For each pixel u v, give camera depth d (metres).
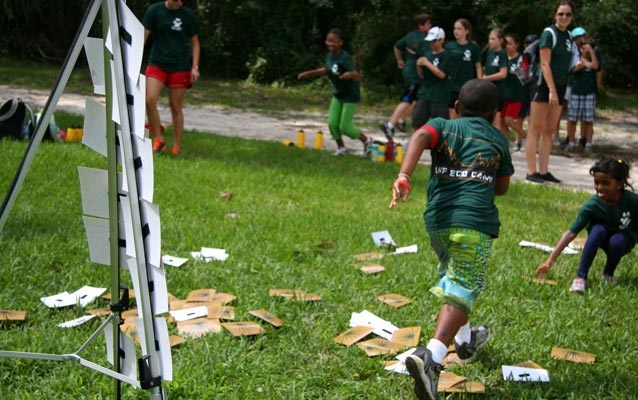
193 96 20.02
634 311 5.07
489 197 3.78
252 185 8.74
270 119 16.92
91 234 2.89
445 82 10.84
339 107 11.52
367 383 3.83
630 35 23.14
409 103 11.78
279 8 24.48
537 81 10.51
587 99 14.16
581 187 10.78
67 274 5.13
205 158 10.28
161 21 9.80
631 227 5.54
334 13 24.61
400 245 6.51
